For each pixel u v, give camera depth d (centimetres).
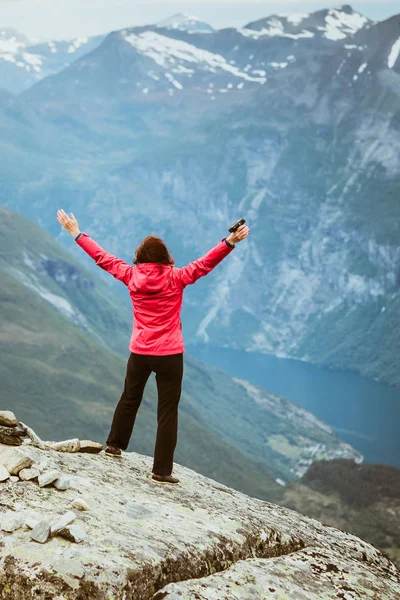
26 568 415
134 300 583
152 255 574
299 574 511
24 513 456
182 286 574
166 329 583
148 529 480
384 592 524
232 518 542
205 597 442
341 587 512
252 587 472
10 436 562
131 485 568
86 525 461
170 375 588
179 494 580
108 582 414
